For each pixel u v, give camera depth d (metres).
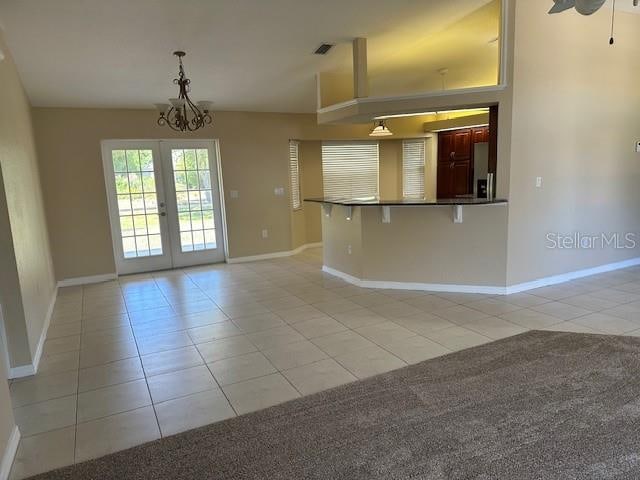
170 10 3.48
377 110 4.54
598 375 2.71
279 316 4.05
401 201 4.74
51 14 3.32
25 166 3.96
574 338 3.29
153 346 3.46
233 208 6.50
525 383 2.64
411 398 2.52
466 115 7.07
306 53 4.73
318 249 7.55
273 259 6.78
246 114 6.40
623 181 5.11
